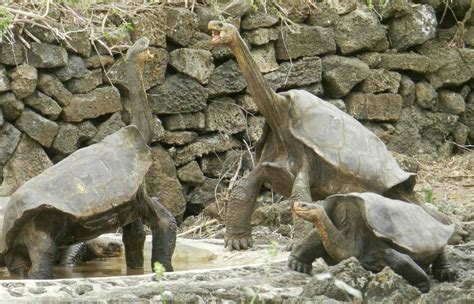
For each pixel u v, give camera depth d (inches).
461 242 552.7
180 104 713.6
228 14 740.0
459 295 395.9
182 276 439.2
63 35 665.6
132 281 426.9
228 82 732.7
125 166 468.4
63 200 446.6
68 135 671.8
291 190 541.3
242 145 743.1
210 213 712.4
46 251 451.5
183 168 717.3
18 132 658.2
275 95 530.9
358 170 514.0
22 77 651.5
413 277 435.2
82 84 678.5
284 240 625.0
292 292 414.3
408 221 442.6
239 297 397.4
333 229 438.9
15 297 389.4
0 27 633.0
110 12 705.6
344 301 398.3
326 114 529.3
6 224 453.4
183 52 716.0
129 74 498.3
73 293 399.9
